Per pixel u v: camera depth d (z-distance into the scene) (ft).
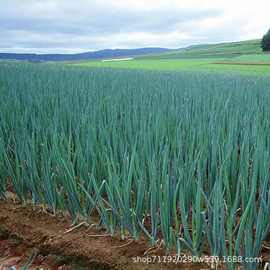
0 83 32.58
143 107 18.31
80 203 11.31
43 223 11.27
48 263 9.87
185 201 9.82
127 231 10.48
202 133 13.32
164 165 9.69
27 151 11.85
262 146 11.16
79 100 21.84
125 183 9.57
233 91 29.32
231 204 10.65
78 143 11.96
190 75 55.36
